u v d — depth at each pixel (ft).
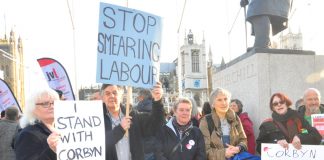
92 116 13.20
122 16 15.42
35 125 12.72
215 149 17.56
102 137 13.25
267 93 26.45
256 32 28.66
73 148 12.69
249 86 27.78
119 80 15.10
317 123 18.06
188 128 17.15
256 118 26.50
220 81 35.06
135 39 15.62
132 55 15.49
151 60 15.94
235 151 17.26
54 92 13.20
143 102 26.13
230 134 18.12
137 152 15.12
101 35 14.97
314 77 27.27
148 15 15.99
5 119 27.09
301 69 27.12
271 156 16.25
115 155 14.46
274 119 17.78
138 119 15.98
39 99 12.80
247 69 28.17
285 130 17.49
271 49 27.02
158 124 16.05
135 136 15.26
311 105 19.71
